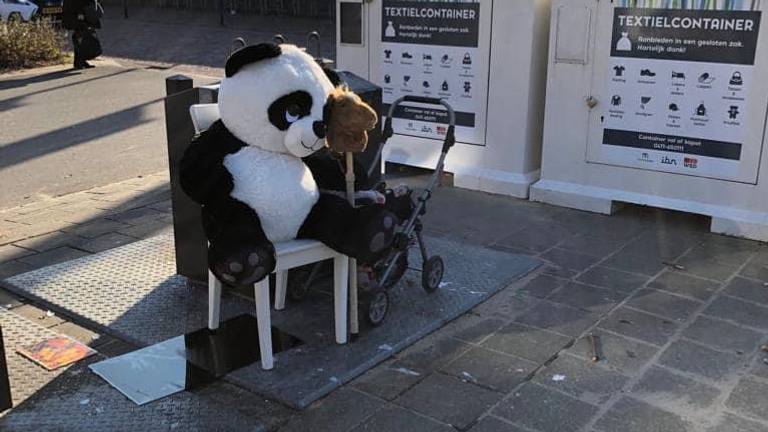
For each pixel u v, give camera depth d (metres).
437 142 6.68
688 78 5.35
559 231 5.52
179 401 3.33
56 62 15.02
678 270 4.78
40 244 5.31
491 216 5.86
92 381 3.49
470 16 6.21
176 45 19.03
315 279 4.51
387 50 6.77
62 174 7.36
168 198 6.47
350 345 3.77
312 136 3.31
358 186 3.97
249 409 3.28
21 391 3.40
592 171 5.93
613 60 5.62
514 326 4.04
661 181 5.64
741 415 3.22
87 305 4.25
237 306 4.26
